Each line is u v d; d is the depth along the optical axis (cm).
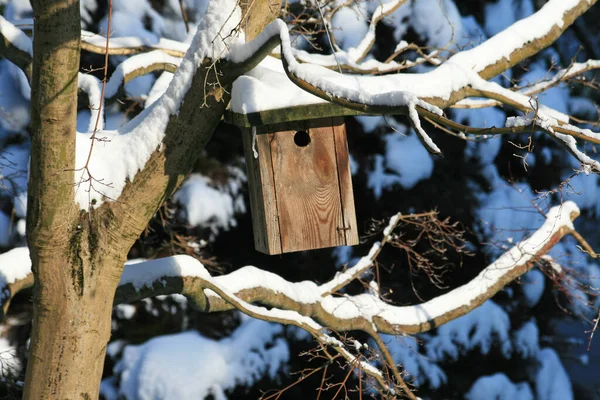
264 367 1844
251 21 765
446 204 1972
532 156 2114
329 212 867
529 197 2077
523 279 2077
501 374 1967
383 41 1908
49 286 805
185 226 1789
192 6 1848
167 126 774
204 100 733
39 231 776
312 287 1154
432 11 1914
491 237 1977
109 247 809
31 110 722
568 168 2159
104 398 1786
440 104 877
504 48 955
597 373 2564
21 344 1730
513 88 1268
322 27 1756
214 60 729
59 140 724
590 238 2398
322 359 1866
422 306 1229
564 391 2077
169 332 1881
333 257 1972
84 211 789
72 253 798
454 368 1970
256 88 785
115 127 1767
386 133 1978
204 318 1909
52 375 820
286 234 859
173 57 1184
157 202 805
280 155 854
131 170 782
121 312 1842
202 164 1888
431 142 626
